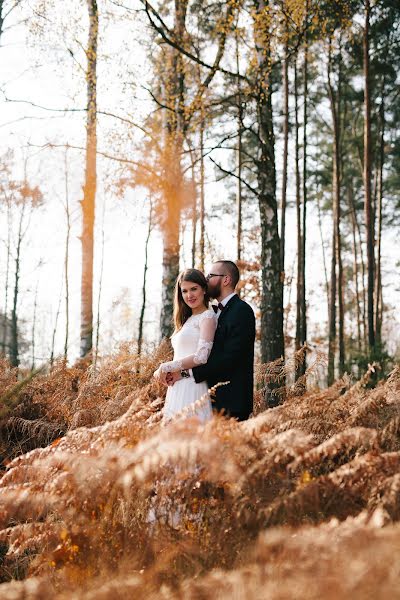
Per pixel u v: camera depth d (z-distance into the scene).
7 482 3.14
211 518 2.87
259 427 2.84
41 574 2.85
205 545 2.75
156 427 3.33
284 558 2.13
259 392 6.34
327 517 2.70
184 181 10.80
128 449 2.92
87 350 12.23
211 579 2.10
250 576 2.05
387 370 12.74
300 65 22.50
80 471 2.84
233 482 2.77
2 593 2.34
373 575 1.84
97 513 2.89
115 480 2.78
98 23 10.80
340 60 21.70
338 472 2.66
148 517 3.02
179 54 10.91
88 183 12.34
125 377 7.01
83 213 12.72
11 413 5.63
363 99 23.88
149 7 8.96
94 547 2.81
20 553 3.25
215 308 4.36
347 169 30.02
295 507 2.65
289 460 2.97
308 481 2.76
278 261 9.12
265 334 8.99
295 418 3.67
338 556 2.03
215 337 4.17
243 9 9.36
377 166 26.31
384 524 2.40
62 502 2.89
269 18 8.84
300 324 21.08
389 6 18.98
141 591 2.29
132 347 8.10
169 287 11.10
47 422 5.75
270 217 9.12
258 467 2.63
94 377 6.86
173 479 2.89
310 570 1.97
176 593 2.16
